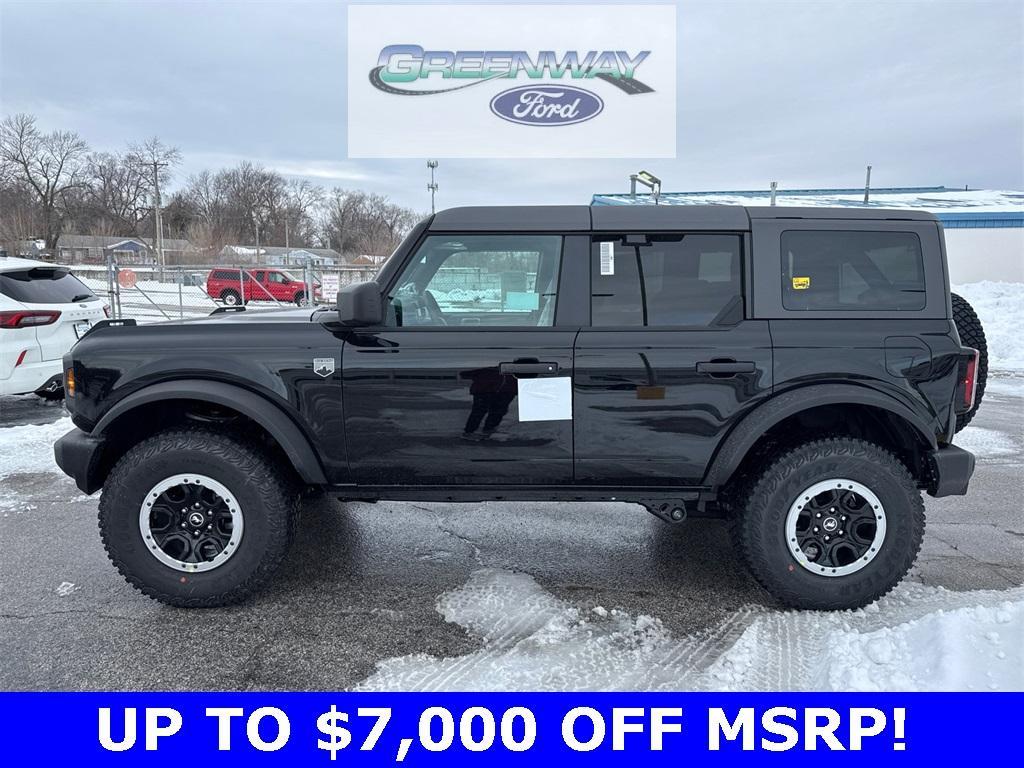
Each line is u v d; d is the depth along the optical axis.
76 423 3.39
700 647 3.09
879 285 3.31
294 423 3.31
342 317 3.12
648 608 3.42
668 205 3.37
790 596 3.32
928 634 2.96
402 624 3.26
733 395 3.25
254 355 3.28
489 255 3.31
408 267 3.32
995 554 4.05
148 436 3.54
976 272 29.19
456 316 3.34
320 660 2.98
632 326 3.29
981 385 4.15
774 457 3.32
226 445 3.26
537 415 3.28
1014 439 6.82
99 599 3.48
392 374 3.26
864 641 3.02
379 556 4.03
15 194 67.75
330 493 3.43
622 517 4.71
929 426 3.28
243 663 2.95
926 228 3.32
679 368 3.24
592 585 3.67
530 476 3.38
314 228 91.81
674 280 3.30
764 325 3.27
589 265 3.30
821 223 3.31
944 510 4.80
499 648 3.07
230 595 3.32
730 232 3.29
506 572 3.82
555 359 3.26
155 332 3.38
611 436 3.30
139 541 3.28
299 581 3.69
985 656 2.80
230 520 3.31
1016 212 28.58
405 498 3.44
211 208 88.25
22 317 7.14
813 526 3.30
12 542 4.20
